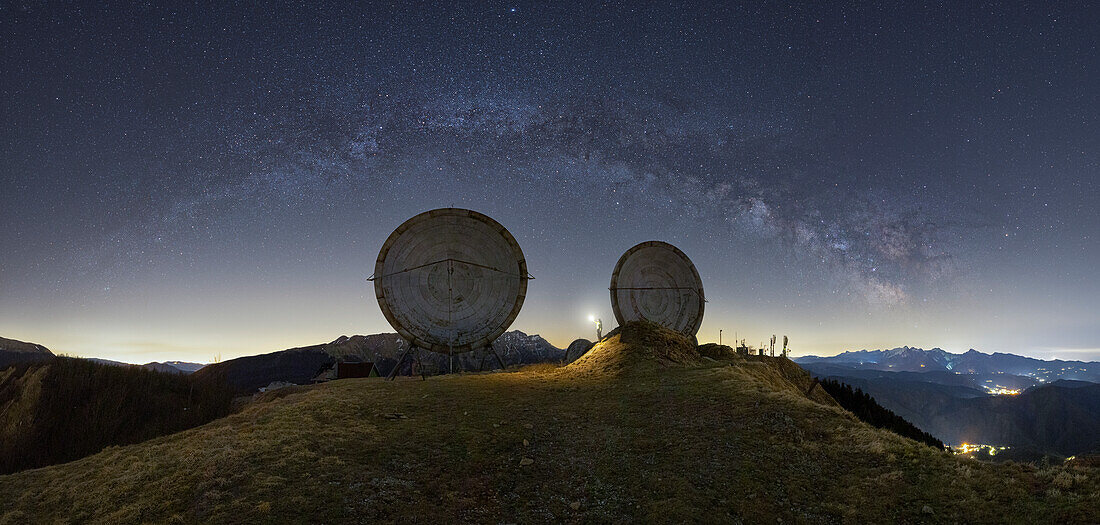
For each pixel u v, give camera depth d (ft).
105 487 51.98
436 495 50.85
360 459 58.18
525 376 119.03
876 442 60.75
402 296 136.46
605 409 84.28
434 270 139.64
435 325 137.80
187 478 51.78
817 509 49.03
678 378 102.99
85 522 45.65
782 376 146.92
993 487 48.85
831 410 74.23
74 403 111.86
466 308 140.56
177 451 61.26
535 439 69.26
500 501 50.80
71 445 97.50
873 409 145.48
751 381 94.89
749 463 58.34
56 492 53.26
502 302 143.54
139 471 55.36
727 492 52.19
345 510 45.73
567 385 105.70
